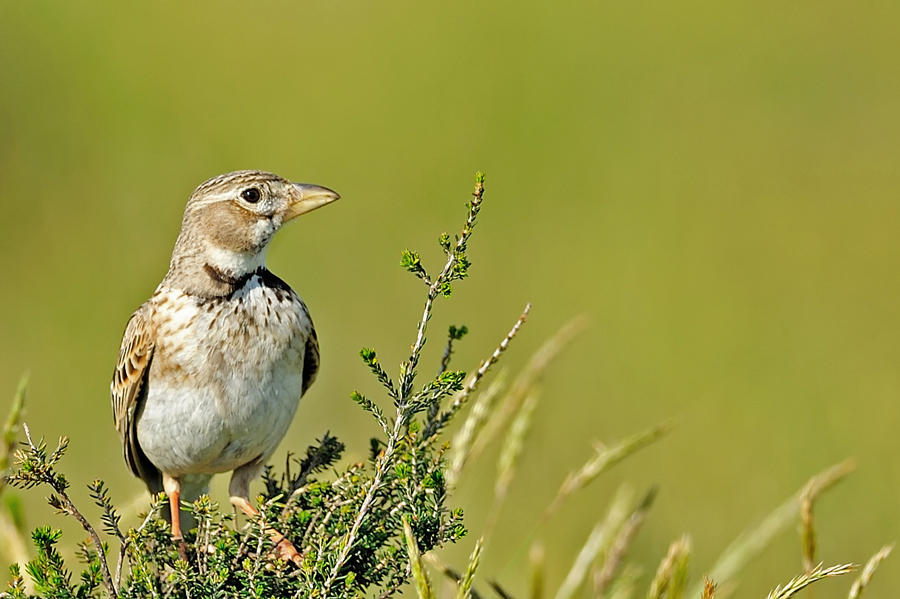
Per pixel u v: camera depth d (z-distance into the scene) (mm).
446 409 6492
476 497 11609
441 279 5789
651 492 7375
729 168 18984
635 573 7391
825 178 18625
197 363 7430
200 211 7656
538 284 16016
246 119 19594
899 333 15203
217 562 5969
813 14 22594
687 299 15883
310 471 6809
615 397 13875
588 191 18344
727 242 17266
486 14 23172
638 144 19531
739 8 23531
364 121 19938
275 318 7527
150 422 7617
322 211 17281
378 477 5816
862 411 13492
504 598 6746
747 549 7559
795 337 15188
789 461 12617
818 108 20219
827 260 16703
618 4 23500
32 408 13297
